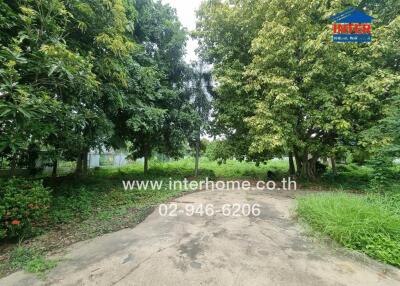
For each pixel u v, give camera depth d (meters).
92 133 5.77
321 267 2.45
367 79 5.69
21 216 3.07
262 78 6.36
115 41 4.37
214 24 8.02
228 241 3.10
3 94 2.75
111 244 3.03
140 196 6.12
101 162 13.80
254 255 2.70
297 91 6.23
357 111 6.04
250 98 7.38
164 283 2.17
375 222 2.89
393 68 6.30
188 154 11.51
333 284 2.15
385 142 5.16
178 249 2.86
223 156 8.45
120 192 6.40
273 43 6.02
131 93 6.73
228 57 8.03
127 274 2.31
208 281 2.20
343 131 6.13
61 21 3.89
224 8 7.80
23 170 7.65
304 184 7.66
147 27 8.23
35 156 6.89
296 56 6.48
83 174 8.17
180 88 9.13
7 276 2.30
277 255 2.70
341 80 6.45
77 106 4.48
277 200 5.48
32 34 3.22
